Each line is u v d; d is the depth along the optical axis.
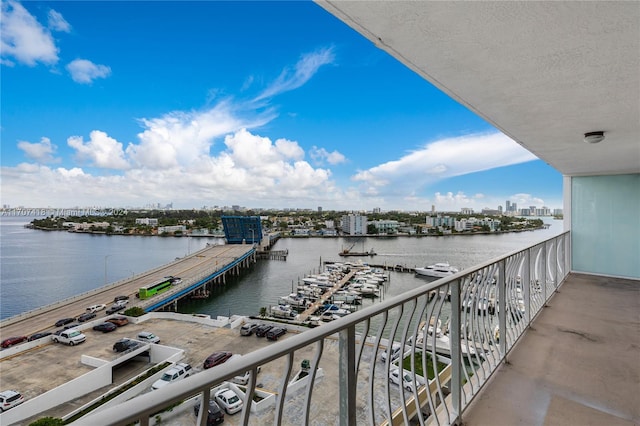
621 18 1.41
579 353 2.72
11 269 43.31
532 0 1.30
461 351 1.81
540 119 2.85
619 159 4.57
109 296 25.39
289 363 0.87
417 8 1.37
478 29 1.53
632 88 2.17
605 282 5.38
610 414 1.89
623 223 5.79
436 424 1.58
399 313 1.29
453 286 1.79
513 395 2.09
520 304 3.21
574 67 1.90
